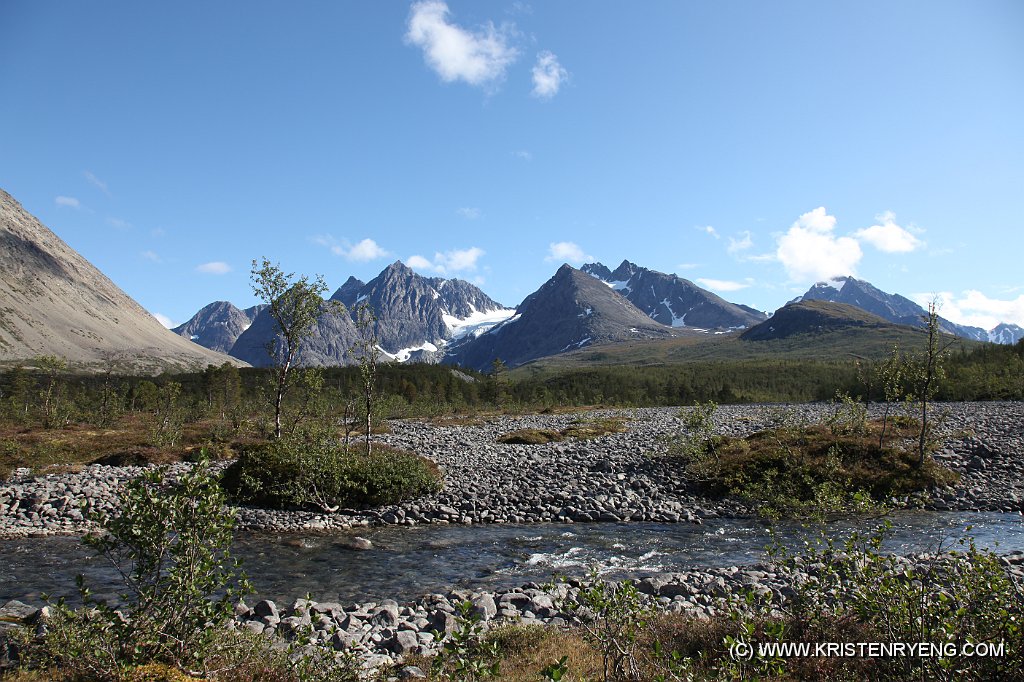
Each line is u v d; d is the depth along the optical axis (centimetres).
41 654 806
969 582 821
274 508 2558
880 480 2712
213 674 787
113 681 728
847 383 12850
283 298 3691
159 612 787
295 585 1612
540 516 2534
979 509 2455
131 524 772
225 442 4109
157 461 3569
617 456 3619
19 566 1736
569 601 1000
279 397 3769
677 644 959
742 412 7725
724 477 2912
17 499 2555
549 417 7856
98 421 5738
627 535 2217
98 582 1598
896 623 809
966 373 9181
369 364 3488
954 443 3428
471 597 1403
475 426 6444
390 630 1194
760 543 2052
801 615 971
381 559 1886
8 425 5591
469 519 2458
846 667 821
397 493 2703
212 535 823
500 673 875
